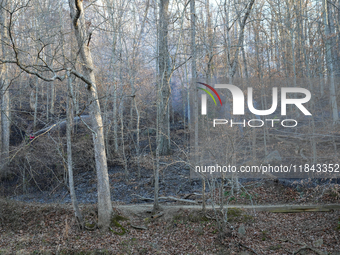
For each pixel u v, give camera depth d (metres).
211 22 20.39
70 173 11.66
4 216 12.82
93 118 12.11
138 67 20.89
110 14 20.08
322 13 21.64
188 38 21.58
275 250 9.83
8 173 19.31
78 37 11.62
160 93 17.09
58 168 19.41
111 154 22.80
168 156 21.38
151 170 21.06
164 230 11.87
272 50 27.02
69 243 10.82
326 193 13.46
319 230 10.72
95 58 24.16
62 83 19.81
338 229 10.45
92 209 12.95
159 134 13.87
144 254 10.21
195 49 16.92
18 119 26.20
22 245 10.80
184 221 12.32
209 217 12.21
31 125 25.23
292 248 9.84
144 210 13.89
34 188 19.05
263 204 13.83
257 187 15.50
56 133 21.30
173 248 10.50
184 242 10.87
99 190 12.25
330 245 9.67
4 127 20.05
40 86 28.14
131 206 14.53
